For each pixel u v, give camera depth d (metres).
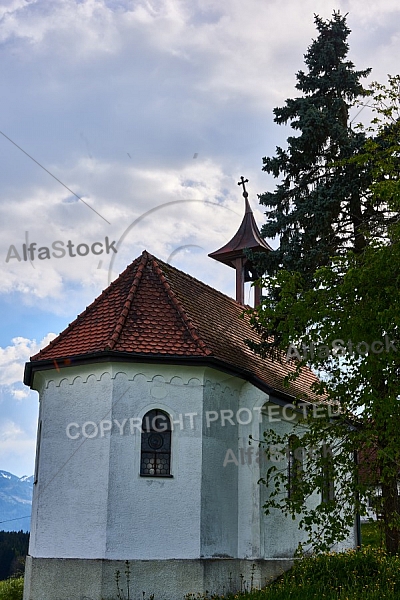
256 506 18.17
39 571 16.42
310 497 20.80
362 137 19.27
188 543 16.44
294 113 20.66
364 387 14.79
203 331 19.02
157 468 16.81
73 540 16.30
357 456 18.70
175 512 16.53
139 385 16.94
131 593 15.77
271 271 19.89
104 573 15.69
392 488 15.73
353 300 14.38
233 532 17.98
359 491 14.74
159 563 16.11
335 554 17.84
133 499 16.31
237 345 20.59
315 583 15.14
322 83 20.27
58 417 17.36
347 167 19.27
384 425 14.39
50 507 16.83
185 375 17.33
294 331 15.07
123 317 17.61
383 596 13.47
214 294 23.25
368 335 13.85
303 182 20.22
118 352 16.59
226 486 17.92
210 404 17.62
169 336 17.55
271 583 17.47
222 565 17.20
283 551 19.06
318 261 18.95
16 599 19.44
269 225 19.97
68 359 17.08
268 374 20.52
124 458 16.45
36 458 18.88
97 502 16.22
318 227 19.11
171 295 18.84
